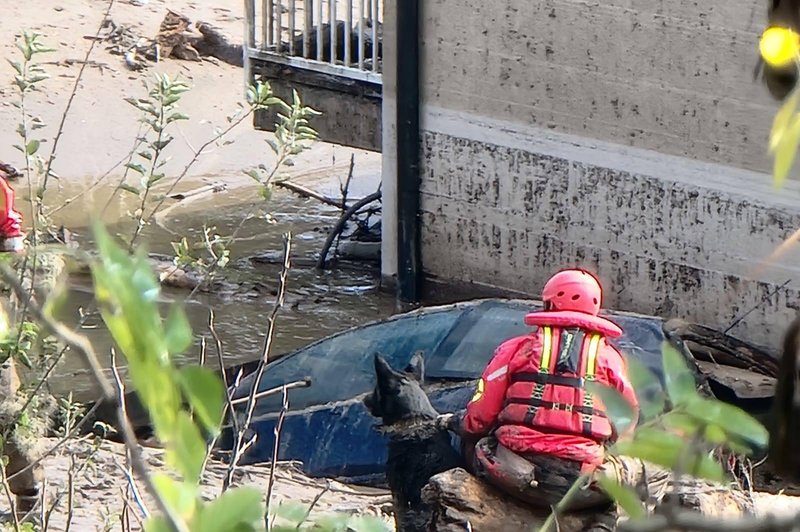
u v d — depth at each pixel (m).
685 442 4.43
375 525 6.61
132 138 66.31
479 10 43.50
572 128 42.47
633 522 3.92
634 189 41.56
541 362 16.42
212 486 21.41
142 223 17.09
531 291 44.69
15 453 16.45
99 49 75.81
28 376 17.17
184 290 46.38
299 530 6.14
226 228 56.69
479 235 45.50
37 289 12.56
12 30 77.00
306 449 29.62
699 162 39.84
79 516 18.11
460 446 20.23
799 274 38.41
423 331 32.75
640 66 40.44
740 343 32.84
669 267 41.31
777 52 3.91
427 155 46.03
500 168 44.47
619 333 16.52
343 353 32.53
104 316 3.62
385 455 29.14
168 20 78.38
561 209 43.41
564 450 15.98
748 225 39.25
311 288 49.38
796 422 3.89
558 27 41.91
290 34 49.69
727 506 15.38
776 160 3.79
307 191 57.12
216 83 74.62
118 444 22.05
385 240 48.22
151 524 3.96
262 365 12.89
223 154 65.69
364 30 47.84
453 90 44.78
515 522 16.59
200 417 4.01
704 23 38.72
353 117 48.62
